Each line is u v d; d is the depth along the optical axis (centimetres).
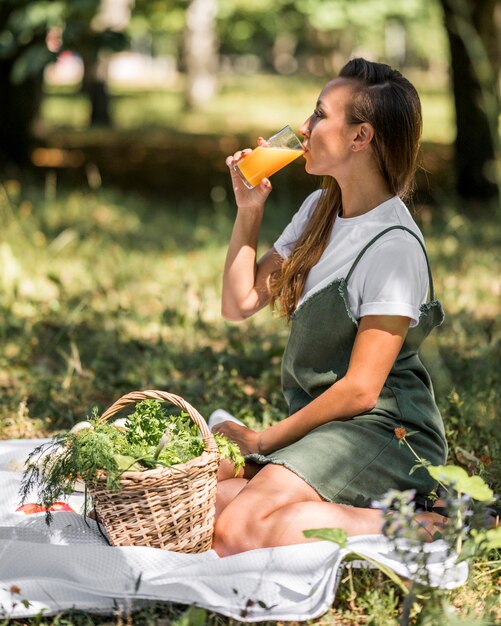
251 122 2341
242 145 1823
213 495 306
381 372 311
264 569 291
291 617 274
